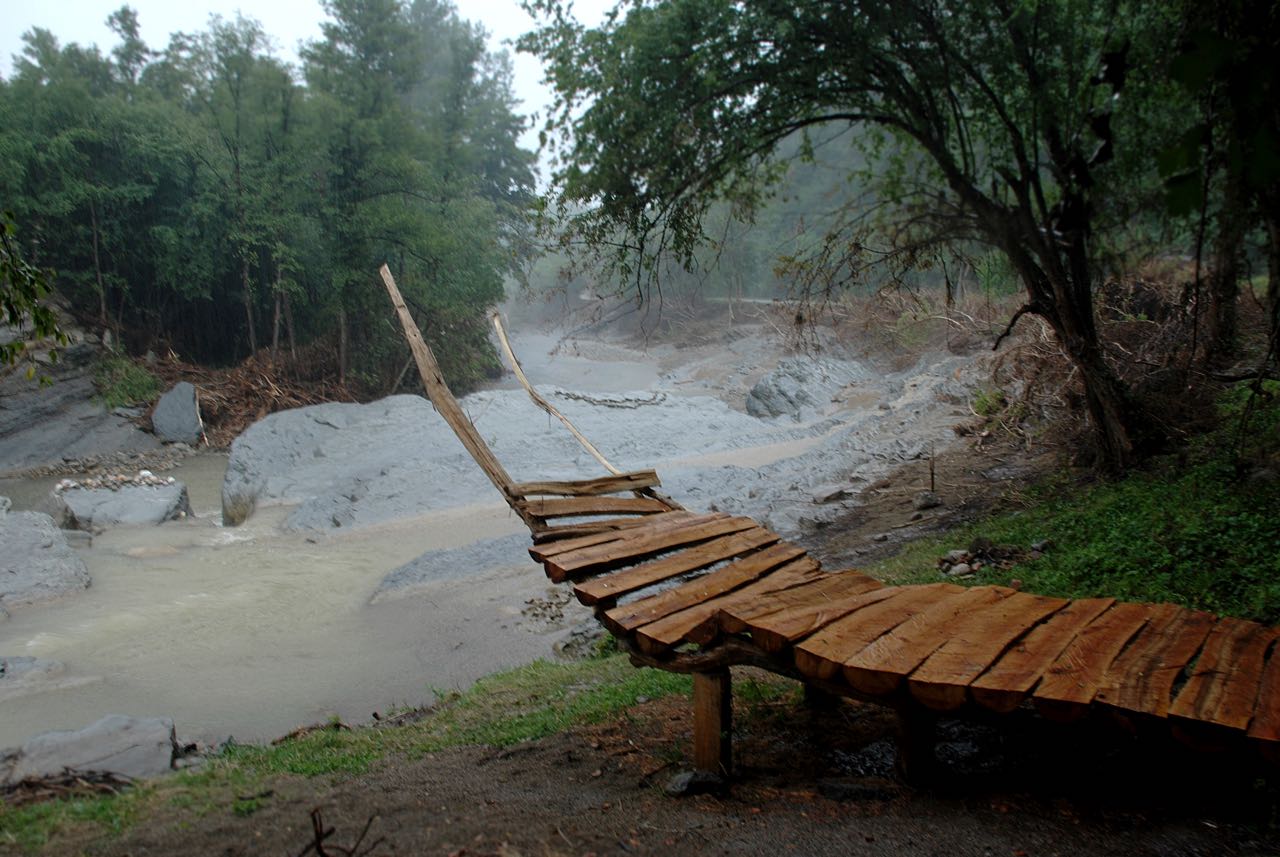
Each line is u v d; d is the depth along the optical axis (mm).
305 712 9977
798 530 15305
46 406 31062
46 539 15930
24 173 29688
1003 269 11555
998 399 19641
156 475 28281
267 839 4660
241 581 15969
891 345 33875
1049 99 8789
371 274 33469
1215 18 4465
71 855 4660
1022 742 5062
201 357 38000
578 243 12336
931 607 5098
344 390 34875
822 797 4648
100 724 7660
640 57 10180
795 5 9625
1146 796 4219
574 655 10906
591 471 23578
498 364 42594
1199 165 1672
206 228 32906
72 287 33969
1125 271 8547
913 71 10016
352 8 37281
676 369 45500
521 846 4246
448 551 16688
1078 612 4934
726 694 4984
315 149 32781
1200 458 11211
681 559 6297
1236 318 11961
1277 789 3973
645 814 4637
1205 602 7477
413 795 5312
